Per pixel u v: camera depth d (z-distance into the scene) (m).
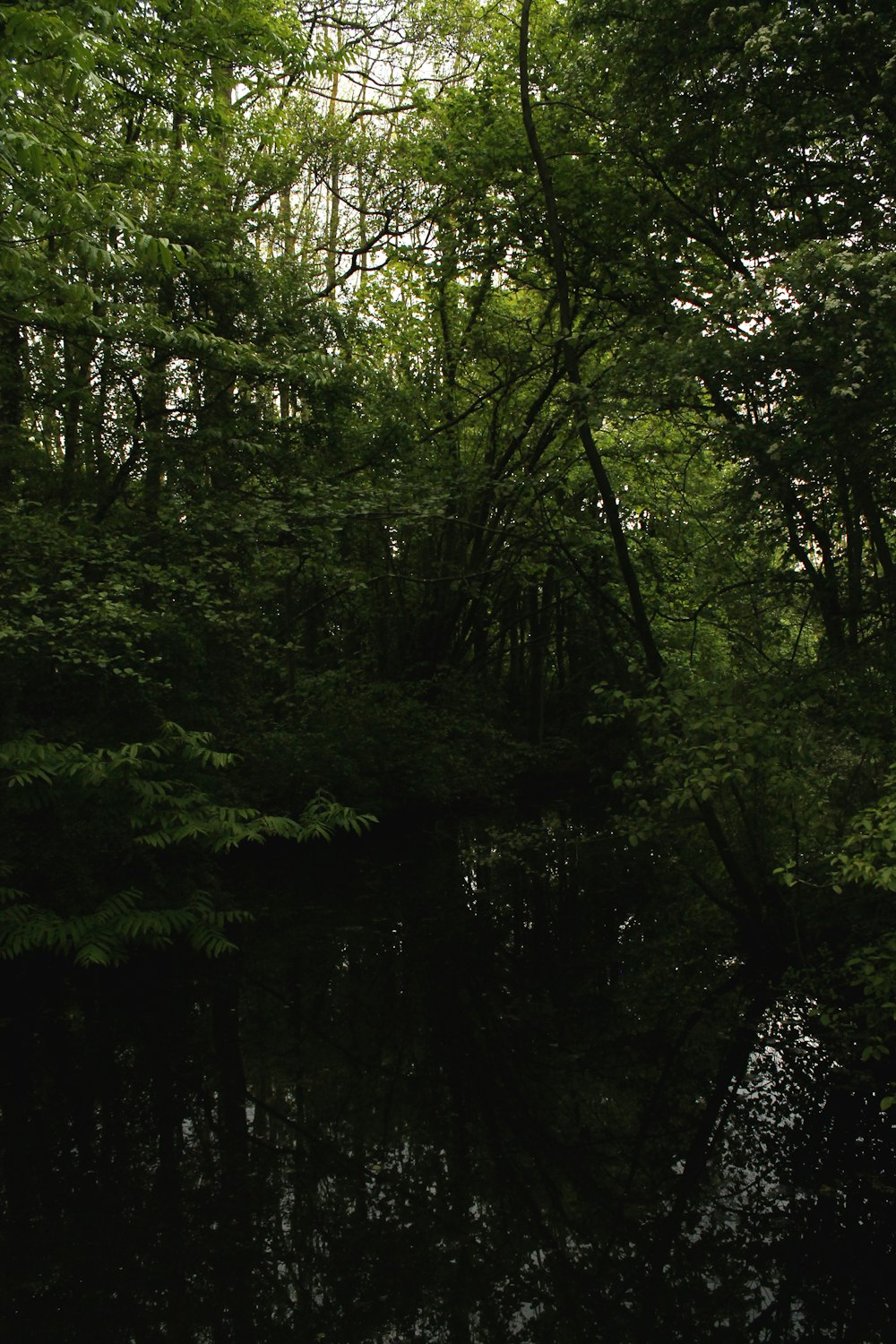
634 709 7.94
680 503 11.52
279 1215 4.88
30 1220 4.82
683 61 7.77
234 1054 7.01
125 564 9.00
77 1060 6.87
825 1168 5.40
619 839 14.53
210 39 9.55
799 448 6.46
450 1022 7.70
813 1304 4.17
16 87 5.79
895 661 7.29
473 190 11.24
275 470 12.24
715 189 8.73
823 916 8.19
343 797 14.02
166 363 11.65
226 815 7.62
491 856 13.93
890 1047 6.45
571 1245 4.65
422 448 14.91
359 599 17.70
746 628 8.94
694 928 9.82
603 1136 5.81
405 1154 5.57
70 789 7.73
